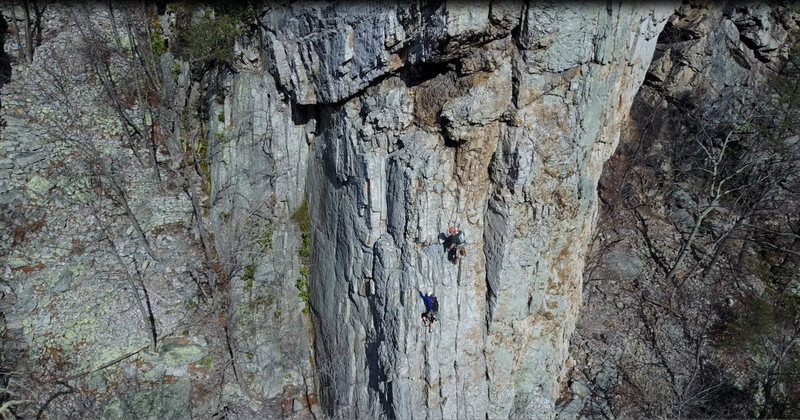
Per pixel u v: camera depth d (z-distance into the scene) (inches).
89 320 810.2
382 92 620.1
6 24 1010.1
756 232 1089.4
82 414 725.9
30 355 764.6
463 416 675.4
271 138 791.7
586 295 994.7
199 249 895.7
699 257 1071.6
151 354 803.4
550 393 735.7
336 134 687.1
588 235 692.1
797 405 828.0
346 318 738.2
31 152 909.8
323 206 761.6
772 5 1039.0
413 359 648.4
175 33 897.5
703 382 864.9
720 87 1091.3
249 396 815.1
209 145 892.0
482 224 624.1
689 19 1021.2
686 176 1138.0
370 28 582.2
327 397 801.6
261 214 828.0
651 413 825.5
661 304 994.1
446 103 566.9
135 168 947.3
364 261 683.4
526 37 531.5
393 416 666.8
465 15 506.0
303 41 677.9
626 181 1101.1
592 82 565.3
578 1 517.7
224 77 843.4
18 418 716.0
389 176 636.7
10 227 848.9
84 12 1017.5
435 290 627.8
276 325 831.7
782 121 1012.5
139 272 834.2
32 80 982.4
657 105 1076.5
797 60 1015.6
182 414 780.6
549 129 575.5
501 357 673.6
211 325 838.5
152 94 1000.9
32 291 812.0
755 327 924.0
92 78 1002.7
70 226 875.4
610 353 910.4
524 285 641.6
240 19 768.9
